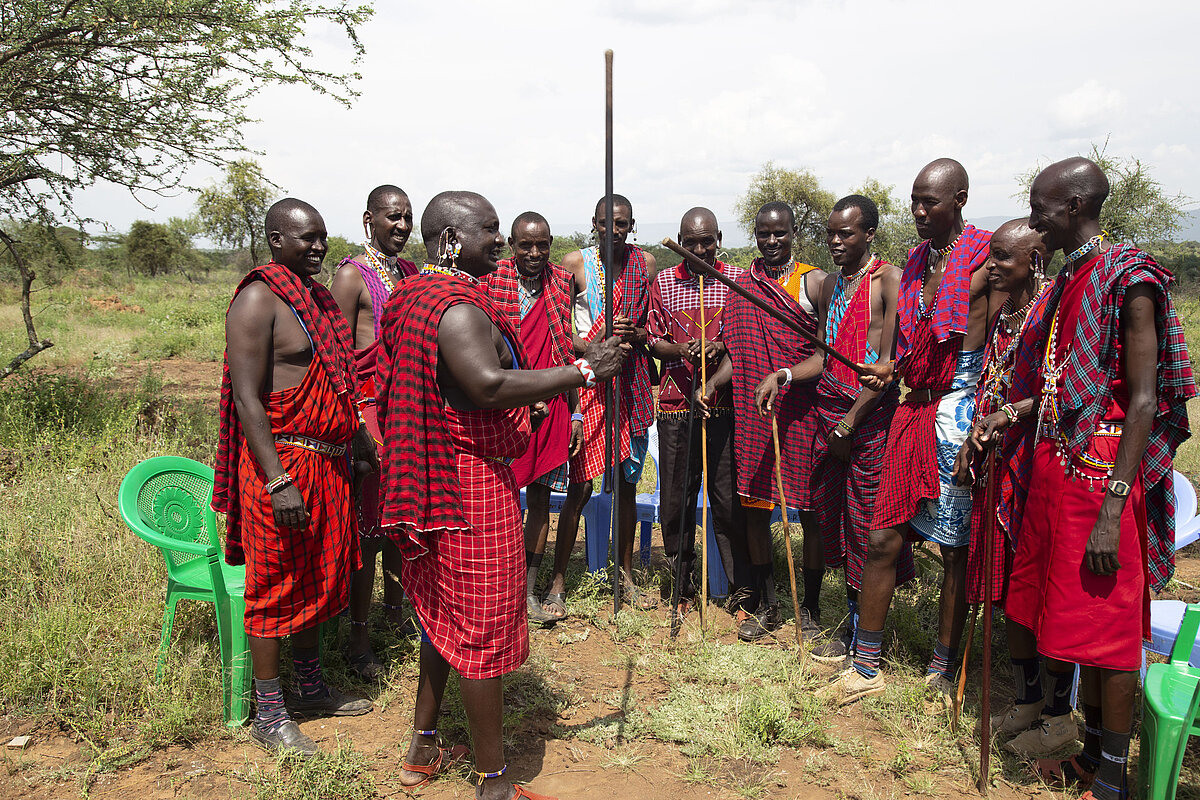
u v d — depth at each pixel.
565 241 18.12
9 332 16.44
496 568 2.84
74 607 4.00
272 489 3.19
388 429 2.78
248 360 3.20
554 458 4.29
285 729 3.31
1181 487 4.07
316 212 3.50
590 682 4.01
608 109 2.97
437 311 2.71
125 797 2.98
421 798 3.04
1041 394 3.08
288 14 7.59
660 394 4.98
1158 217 15.48
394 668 3.98
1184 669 2.98
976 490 3.51
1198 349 13.22
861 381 3.89
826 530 4.45
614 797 3.08
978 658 4.19
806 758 3.34
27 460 6.83
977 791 3.13
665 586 5.30
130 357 14.97
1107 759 2.88
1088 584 2.86
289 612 3.31
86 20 7.16
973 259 3.59
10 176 7.74
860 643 3.84
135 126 7.91
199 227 48.12
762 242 4.62
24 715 3.45
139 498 3.62
